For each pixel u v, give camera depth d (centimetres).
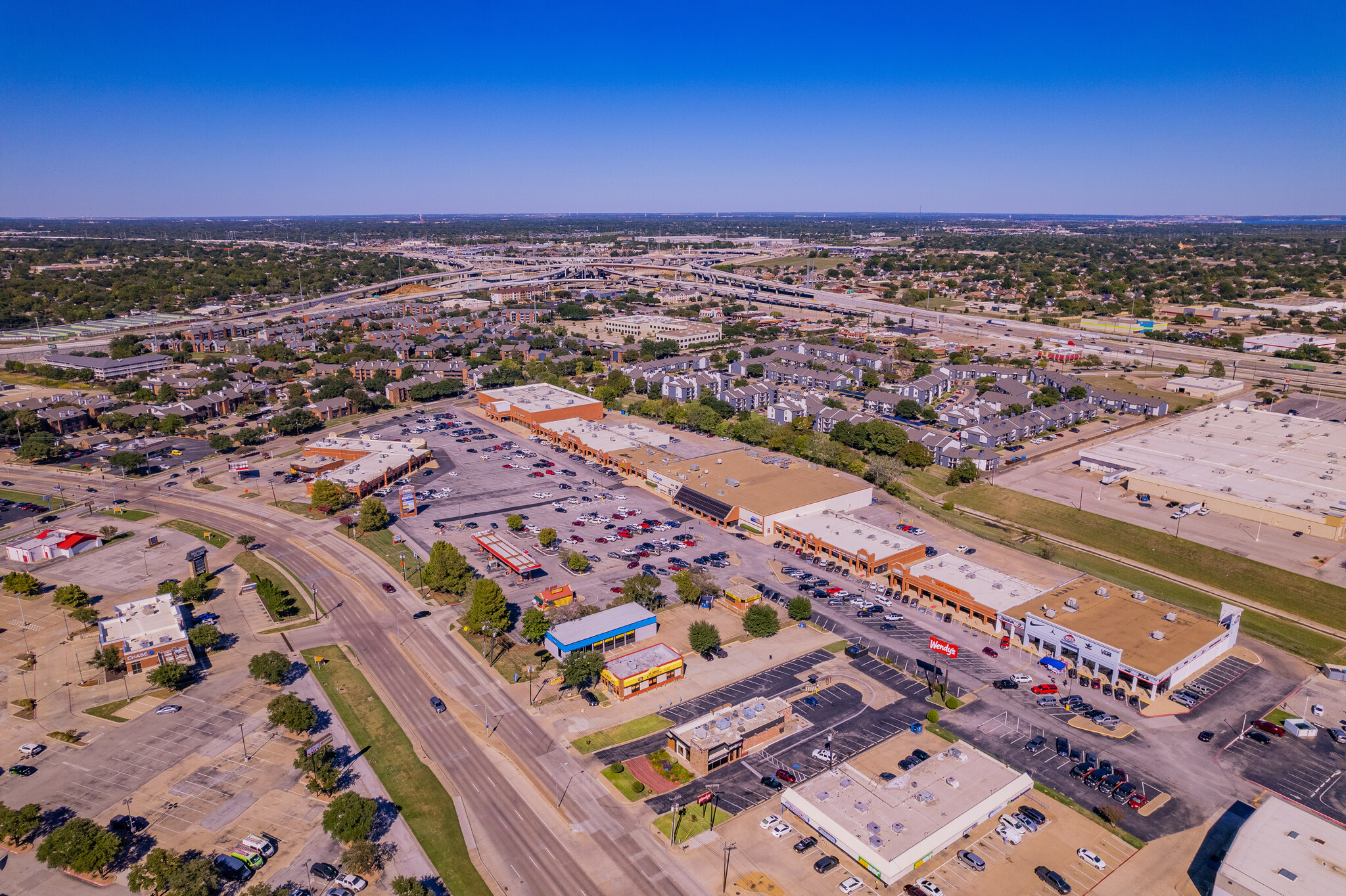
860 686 13138
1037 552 18462
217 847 9544
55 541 17750
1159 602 15200
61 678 13138
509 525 18862
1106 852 9681
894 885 9169
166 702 12525
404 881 8581
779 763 11269
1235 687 13250
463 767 11131
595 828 10019
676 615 15438
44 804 10250
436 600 15988
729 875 9312
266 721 12062
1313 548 18200
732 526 19725
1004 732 11950
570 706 12556
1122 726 12094
